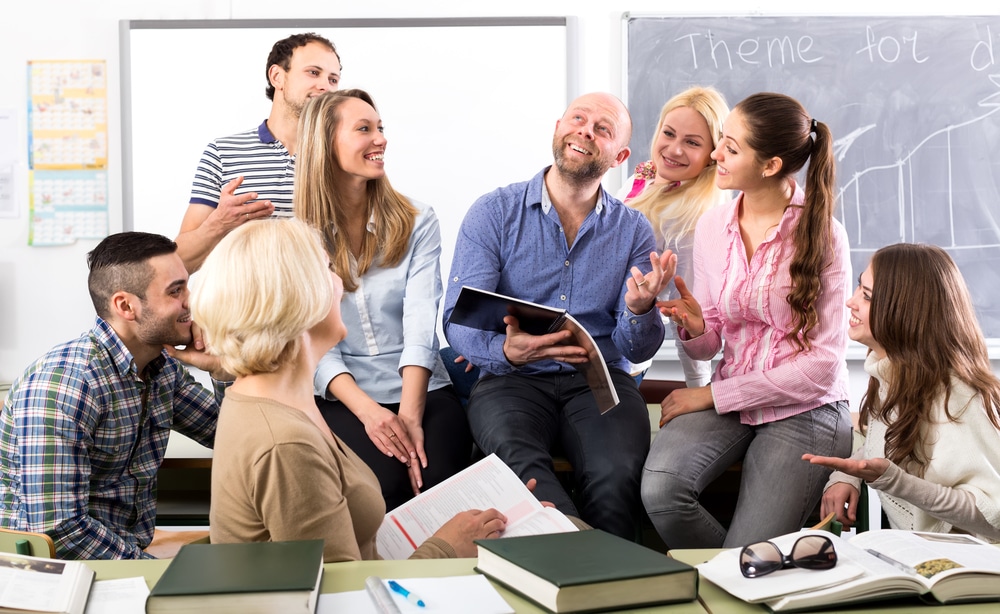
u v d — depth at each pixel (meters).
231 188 2.54
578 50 3.43
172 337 1.80
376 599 1.01
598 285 2.36
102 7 3.39
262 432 1.24
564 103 3.44
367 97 2.40
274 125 3.40
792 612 1.00
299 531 1.22
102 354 1.75
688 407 2.25
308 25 3.40
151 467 1.90
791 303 2.11
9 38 3.38
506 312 1.97
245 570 1.01
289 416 1.27
